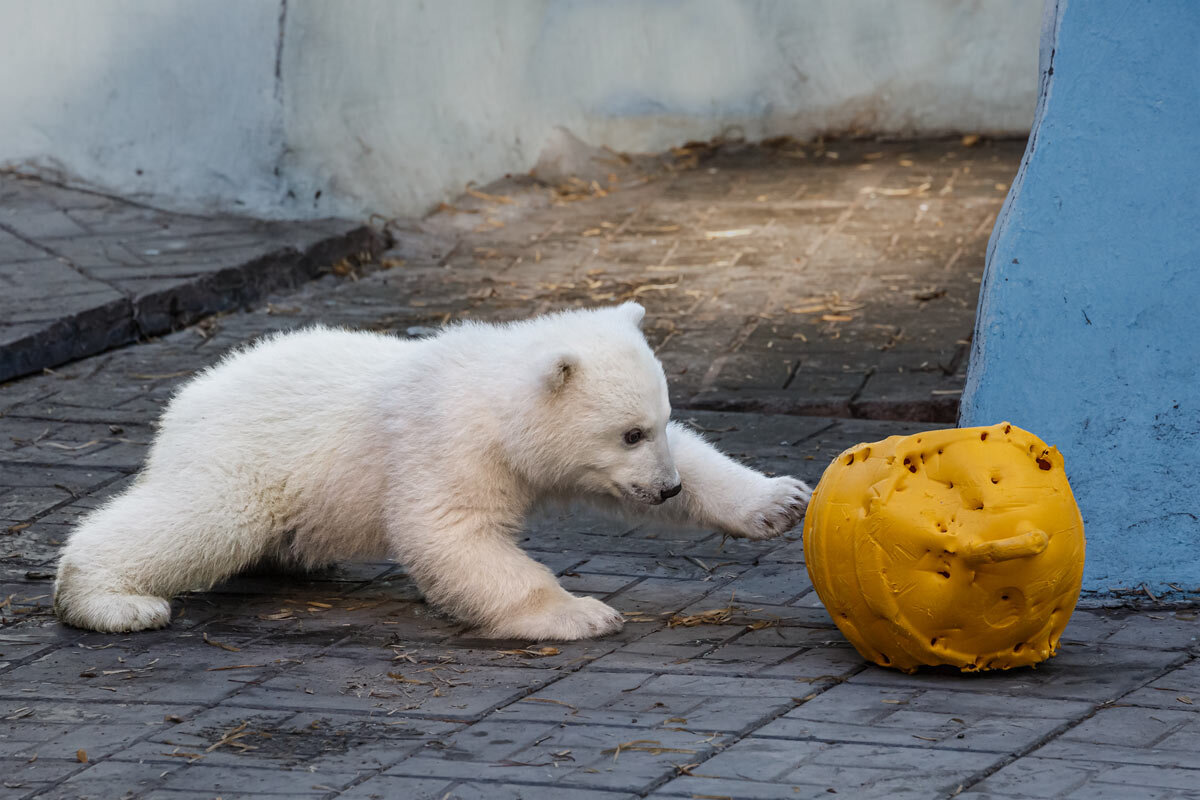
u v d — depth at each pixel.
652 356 7.49
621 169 20.41
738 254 16.17
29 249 15.10
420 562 7.37
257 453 7.80
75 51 17.17
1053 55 8.26
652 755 5.61
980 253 15.64
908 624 6.24
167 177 17.00
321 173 16.80
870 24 21.20
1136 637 6.91
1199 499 7.60
